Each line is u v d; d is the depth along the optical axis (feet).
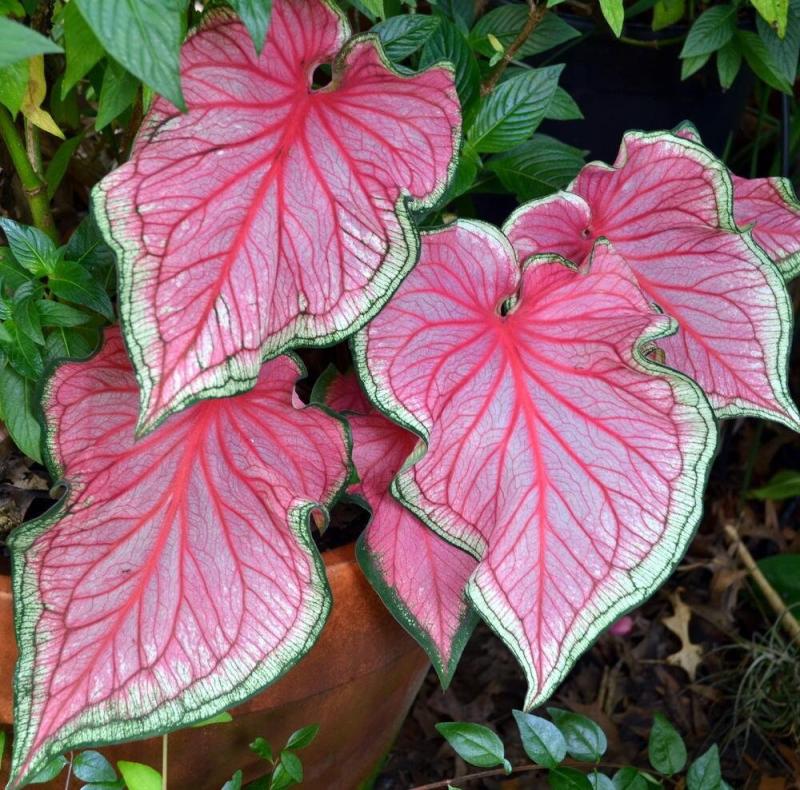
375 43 2.10
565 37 2.99
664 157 2.46
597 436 2.27
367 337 2.22
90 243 2.50
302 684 2.47
